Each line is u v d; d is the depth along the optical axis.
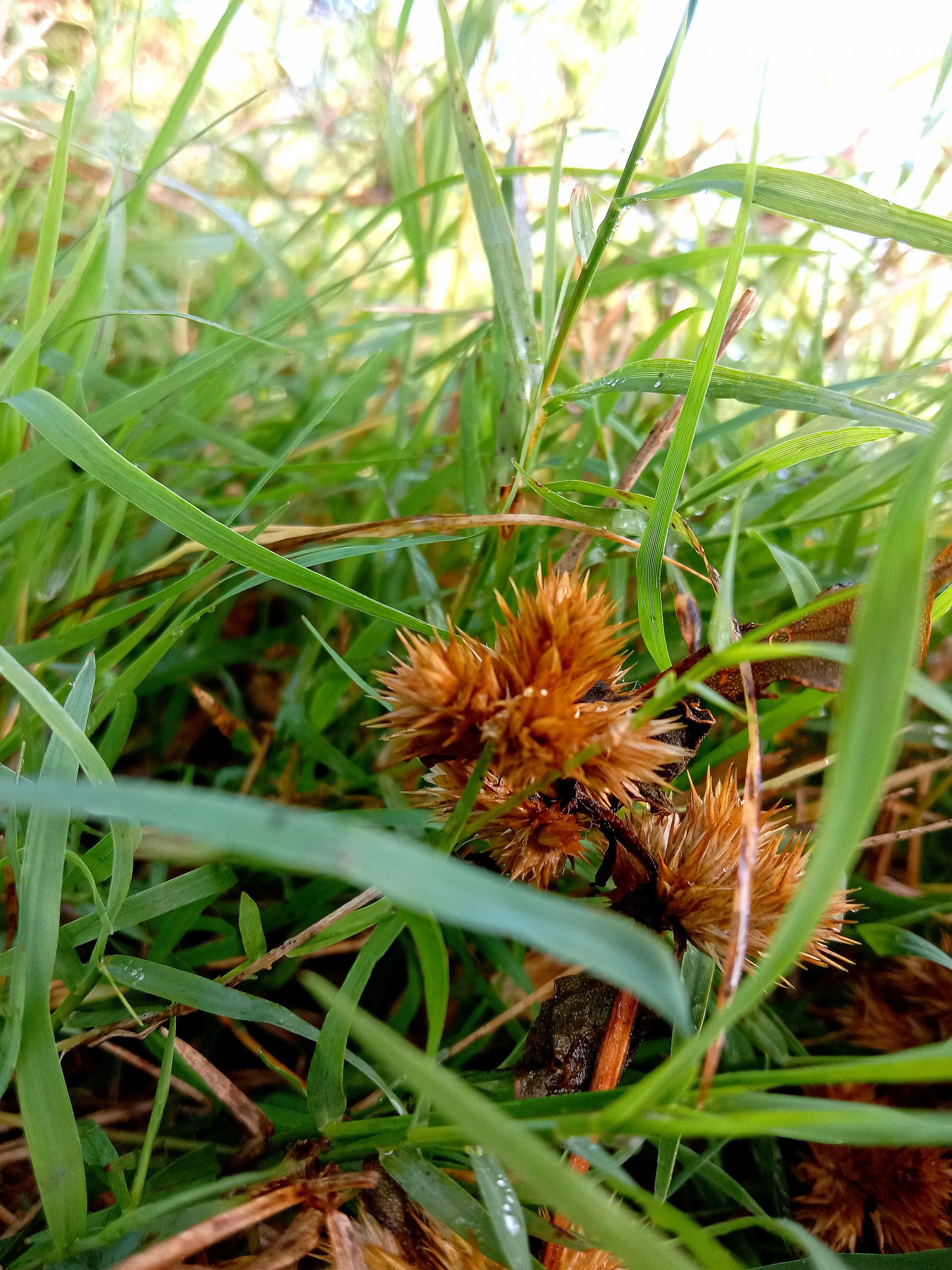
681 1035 0.09
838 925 0.09
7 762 0.13
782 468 0.13
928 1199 0.11
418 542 0.13
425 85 0.26
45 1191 0.08
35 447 0.12
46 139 0.22
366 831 0.05
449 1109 0.05
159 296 0.22
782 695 0.15
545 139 0.27
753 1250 0.11
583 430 0.17
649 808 0.10
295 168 0.29
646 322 0.25
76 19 0.23
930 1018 0.13
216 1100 0.11
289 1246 0.08
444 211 0.25
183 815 0.05
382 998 0.14
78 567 0.16
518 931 0.05
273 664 0.18
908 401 0.20
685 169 0.25
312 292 0.23
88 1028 0.11
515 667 0.09
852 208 0.11
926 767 0.16
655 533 0.11
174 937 0.12
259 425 0.20
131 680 0.12
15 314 0.18
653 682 0.10
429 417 0.18
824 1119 0.06
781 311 0.24
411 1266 0.08
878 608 0.05
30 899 0.08
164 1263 0.07
